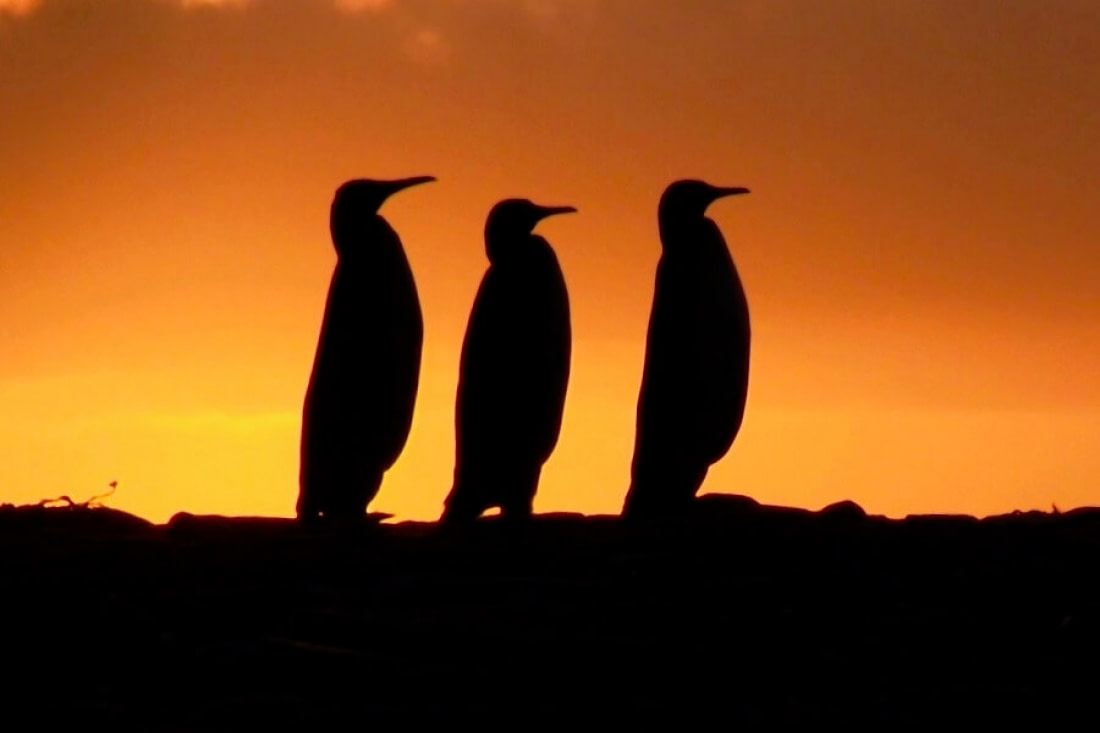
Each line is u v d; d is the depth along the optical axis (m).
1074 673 22.30
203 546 29.05
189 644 24.17
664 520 31.16
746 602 25.38
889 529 29.45
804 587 25.98
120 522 32.69
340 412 34.91
